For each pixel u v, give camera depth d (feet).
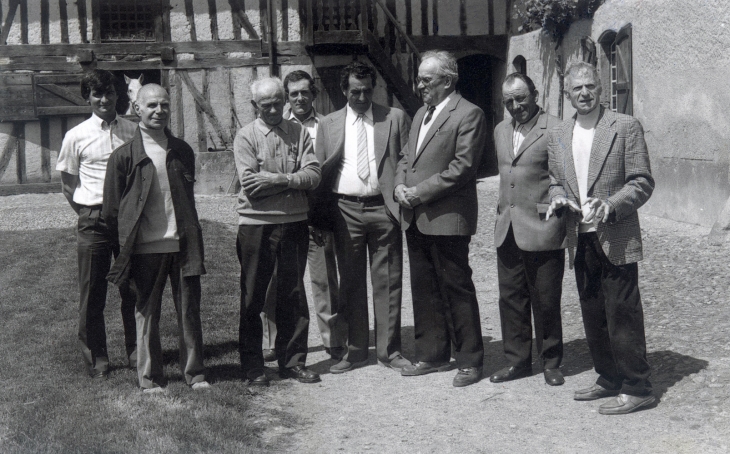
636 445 11.43
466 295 14.47
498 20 50.70
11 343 16.88
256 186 14.15
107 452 11.10
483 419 12.68
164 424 12.08
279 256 14.58
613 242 12.26
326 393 14.19
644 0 32.81
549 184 13.76
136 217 13.46
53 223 37.27
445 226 14.26
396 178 15.11
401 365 15.40
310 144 14.96
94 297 14.71
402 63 50.03
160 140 13.79
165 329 18.01
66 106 48.55
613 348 12.62
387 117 15.49
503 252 14.42
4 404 12.98
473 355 14.52
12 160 48.75
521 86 13.83
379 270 15.51
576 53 39.70
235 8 48.57
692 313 17.84
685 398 12.96
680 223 30.60
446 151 14.29
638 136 12.37
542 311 14.11
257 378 14.53
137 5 48.70
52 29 48.14
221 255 27.12
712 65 28.53
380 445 11.74
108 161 13.64
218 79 48.80
